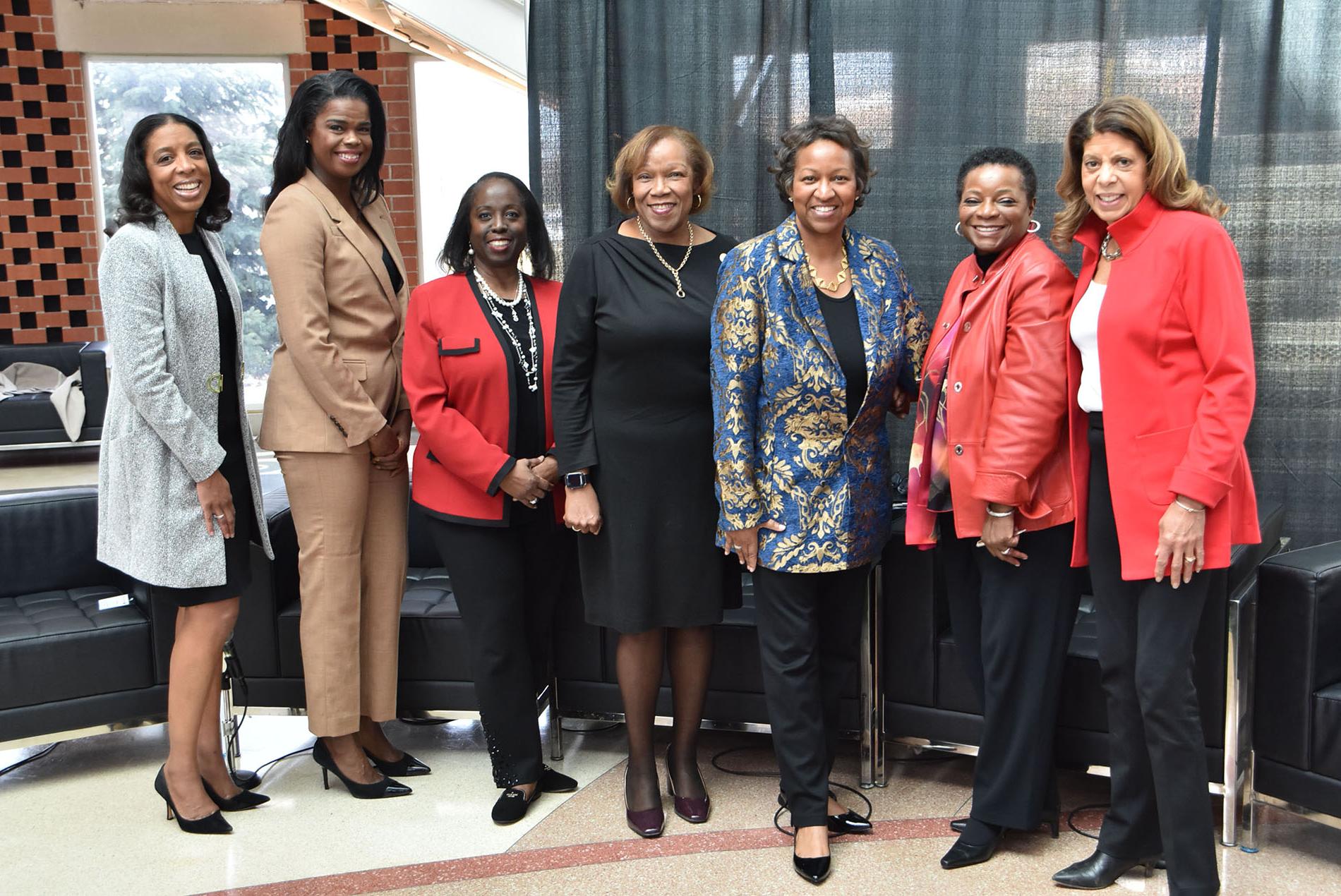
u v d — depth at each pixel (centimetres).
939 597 270
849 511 232
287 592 306
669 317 241
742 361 229
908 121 303
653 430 244
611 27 320
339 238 262
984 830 243
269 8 767
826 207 223
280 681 299
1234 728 240
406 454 281
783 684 238
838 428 231
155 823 272
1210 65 283
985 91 298
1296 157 283
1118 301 205
